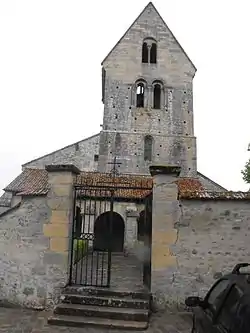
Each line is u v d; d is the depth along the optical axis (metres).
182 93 32.12
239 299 4.47
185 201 9.55
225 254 9.33
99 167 29.94
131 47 32.50
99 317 8.42
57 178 9.92
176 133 31.17
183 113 31.69
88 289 9.36
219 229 9.43
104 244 23.55
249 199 9.43
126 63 32.12
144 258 10.74
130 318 8.28
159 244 9.41
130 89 31.69
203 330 5.18
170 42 33.00
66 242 9.64
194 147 30.94
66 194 9.82
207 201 9.54
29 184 27.09
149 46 32.84
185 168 30.47
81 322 8.10
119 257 20.34
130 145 30.41
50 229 9.75
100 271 13.33
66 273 9.56
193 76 32.72
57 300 9.41
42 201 9.98
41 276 9.65
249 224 9.41
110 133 30.48
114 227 24.61
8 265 10.02
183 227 9.47
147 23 33.34
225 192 9.81
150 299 9.06
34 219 9.97
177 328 7.96
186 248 9.38
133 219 22.97
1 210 27.98
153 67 32.34
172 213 9.49
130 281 11.00
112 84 31.66
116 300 8.86
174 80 32.28
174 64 32.56
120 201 23.19
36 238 9.85
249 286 4.54
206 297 5.79
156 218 9.49
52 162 35.19
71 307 8.68
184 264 9.34
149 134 30.77
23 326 8.09
